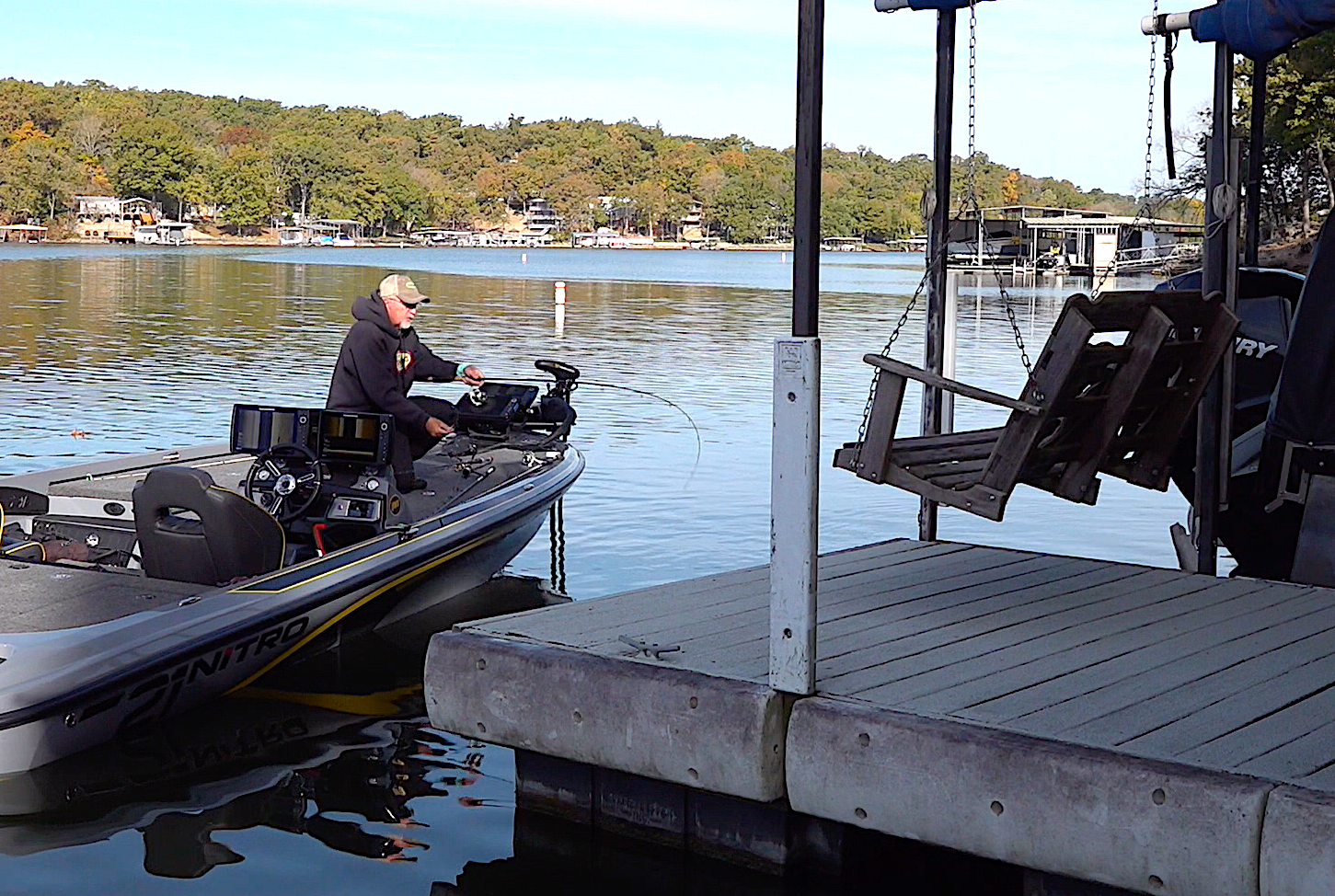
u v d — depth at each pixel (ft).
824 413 47.55
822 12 11.93
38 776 15.97
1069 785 11.32
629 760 13.43
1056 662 14.06
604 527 29.94
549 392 30.50
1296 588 17.66
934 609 16.28
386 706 18.58
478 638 14.53
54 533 22.38
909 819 12.12
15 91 431.43
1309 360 19.92
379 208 472.44
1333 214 19.74
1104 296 15.14
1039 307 123.54
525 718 14.01
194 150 442.50
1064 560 19.20
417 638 21.94
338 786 15.81
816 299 12.41
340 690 19.25
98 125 438.40
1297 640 15.06
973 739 11.80
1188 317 16.72
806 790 12.62
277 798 15.44
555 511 29.25
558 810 14.53
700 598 16.47
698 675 13.24
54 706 15.85
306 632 19.71
